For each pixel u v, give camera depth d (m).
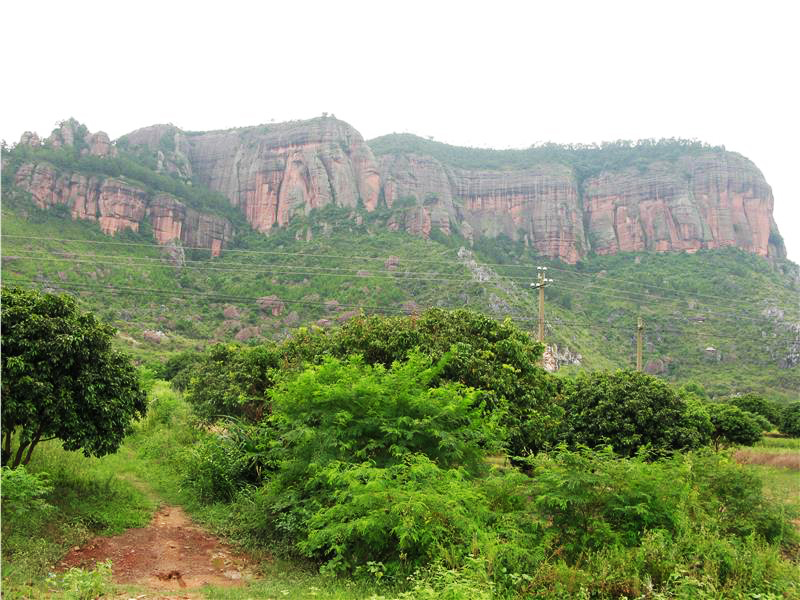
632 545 9.02
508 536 8.88
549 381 20.05
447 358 12.80
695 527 9.23
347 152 150.12
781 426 42.59
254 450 14.68
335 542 9.37
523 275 108.31
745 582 8.02
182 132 172.88
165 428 23.77
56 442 16.44
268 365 21.42
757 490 11.61
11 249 75.44
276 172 147.00
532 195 153.88
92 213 105.38
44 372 11.30
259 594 8.30
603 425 19.84
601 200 153.12
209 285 89.06
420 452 10.67
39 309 11.95
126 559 10.12
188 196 133.25
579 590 7.54
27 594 7.35
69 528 10.73
